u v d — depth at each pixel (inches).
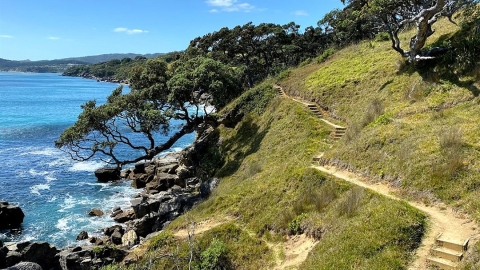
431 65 894.4
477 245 387.5
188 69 1352.1
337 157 749.3
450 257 395.5
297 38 2578.7
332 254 466.0
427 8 855.1
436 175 535.2
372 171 645.3
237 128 1414.9
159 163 1502.2
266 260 587.2
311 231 586.6
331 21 2322.8
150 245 714.2
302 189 699.4
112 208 1240.2
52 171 1611.7
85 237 1016.9
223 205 788.0
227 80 1296.8
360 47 1530.5
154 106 1290.6
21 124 2642.7
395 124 729.6
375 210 509.7
